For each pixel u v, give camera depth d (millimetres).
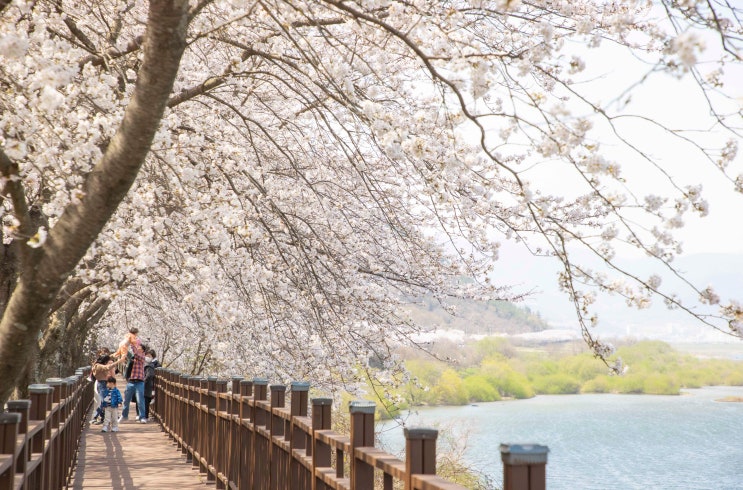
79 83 7812
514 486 2654
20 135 6570
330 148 11383
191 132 10164
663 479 40469
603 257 5520
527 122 4672
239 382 10336
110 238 7965
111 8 8930
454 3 8117
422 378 56188
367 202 11844
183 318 15781
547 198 9438
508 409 80562
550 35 5500
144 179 9578
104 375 22438
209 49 11008
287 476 6738
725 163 4711
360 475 4801
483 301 12156
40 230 4801
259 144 11664
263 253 11141
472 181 8086
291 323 12359
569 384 121188
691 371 145000
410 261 11695
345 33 9711
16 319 4922
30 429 5961
